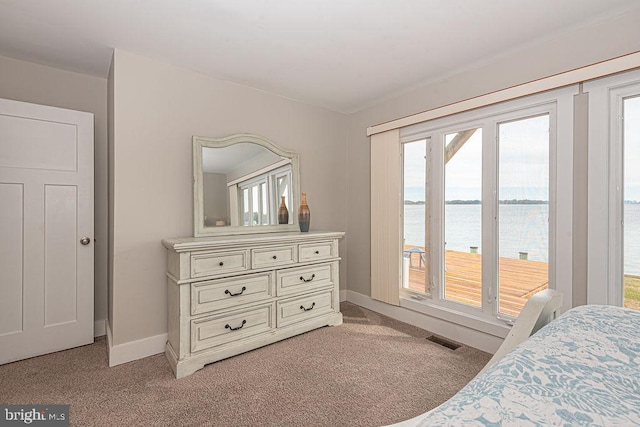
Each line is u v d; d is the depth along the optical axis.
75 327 2.40
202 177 2.55
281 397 1.76
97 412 1.63
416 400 1.74
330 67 2.50
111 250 2.32
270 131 3.04
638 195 1.80
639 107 1.79
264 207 2.92
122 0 1.70
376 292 3.25
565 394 0.59
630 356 0.75
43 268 2.27
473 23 1.91
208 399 1.75
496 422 0.52
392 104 3.17
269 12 1.81
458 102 2.53
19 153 2.18
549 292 1.18
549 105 2.10
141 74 2.30
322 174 3.48
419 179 2.94
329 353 2.30
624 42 1.77
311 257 2.73
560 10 1.77
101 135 2.69
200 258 2.11
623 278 1.84
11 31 1.99
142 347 2.27
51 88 2.48
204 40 2.11
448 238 2.71
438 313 2.69
